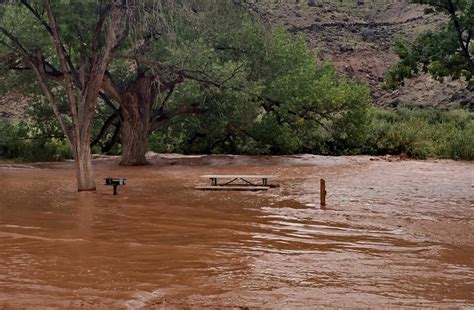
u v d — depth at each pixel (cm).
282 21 6031
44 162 2758
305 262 786
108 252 847
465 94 4422
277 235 967
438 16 5691
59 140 3092
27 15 1738
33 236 959
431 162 2523
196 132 3089
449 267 757
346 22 6078
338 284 681
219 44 2734
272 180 1859
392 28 5953
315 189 1597
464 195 1457
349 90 2814
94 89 1598
